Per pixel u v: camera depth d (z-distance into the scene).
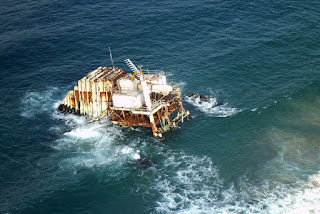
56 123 76.44
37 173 63.72
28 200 58.31
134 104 71.56
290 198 56.41
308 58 89.75
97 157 66.81
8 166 65.38
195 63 91.00
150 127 74.31
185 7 113.12
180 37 101.25
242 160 64.31
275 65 88.25
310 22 102.50
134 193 59.03
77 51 98.75
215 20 106.38
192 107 78.06
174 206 56.38
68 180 61.97
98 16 112.19
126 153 67.31
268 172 61.28
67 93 84.81
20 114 78.75
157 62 92.38
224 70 87.94
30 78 89.88
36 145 70.31
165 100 72.94
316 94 77.88
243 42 96.62
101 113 76.94
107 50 98.38
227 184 59.91
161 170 63.19
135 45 99.38
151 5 115.75
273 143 67.06
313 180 59.06
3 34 105.94
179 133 71.69
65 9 117.06
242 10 109.62
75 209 56.78
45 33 105.88
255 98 79.00
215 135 70.50
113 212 56.12
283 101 76.75
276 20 104.38
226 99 79.62
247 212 54.69
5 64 94.50
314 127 69.75
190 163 64.44
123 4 117.56
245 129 71.19
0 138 71.75
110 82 75.06
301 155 63.97
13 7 119.69
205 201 56.97
